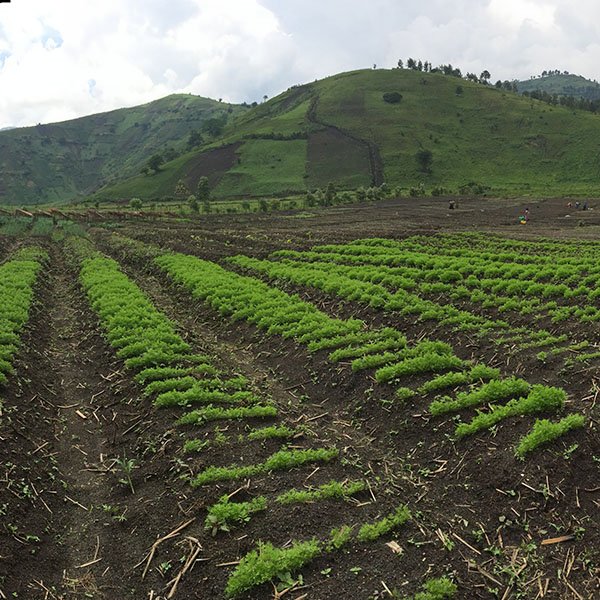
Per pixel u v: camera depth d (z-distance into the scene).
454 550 8.53
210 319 22.72
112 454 11.96
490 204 96.44
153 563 8.56
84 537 9.38
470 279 23.97
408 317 19.77
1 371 14.30
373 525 8.88
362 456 11.48
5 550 8.26
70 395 15.30
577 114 185.38
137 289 25.64
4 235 53.06
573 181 143.25
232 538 8.74
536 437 10.22
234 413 12.66
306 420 13.31
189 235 50.00
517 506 9.29
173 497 9.96
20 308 20.78
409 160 165.12
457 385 13.59
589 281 21.45
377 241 38.97
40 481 10.50
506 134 181.50
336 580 7.88
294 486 10.09
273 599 7.61
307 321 19.77
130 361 15.88
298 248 37.59
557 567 8.06
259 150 183.00
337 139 186.12
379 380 14.31
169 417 12.75
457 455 11.07
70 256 40.12
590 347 14.91
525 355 15.30
